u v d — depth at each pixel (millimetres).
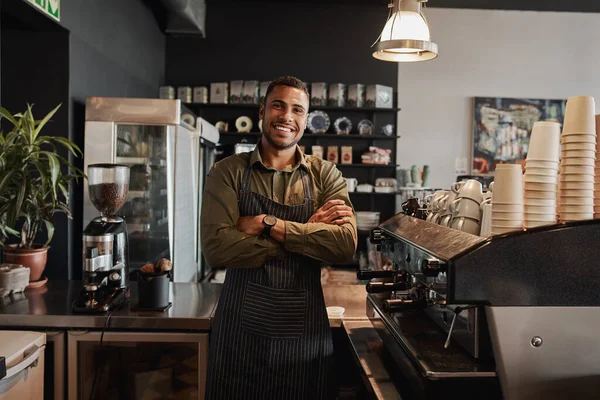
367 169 5562
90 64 3412
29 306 2090
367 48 5602
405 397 1294
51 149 3051
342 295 2477
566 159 1161
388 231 1696
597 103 5746
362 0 5430
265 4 5547
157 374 2104
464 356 1165
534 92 5711
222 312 1722
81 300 2023
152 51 5031
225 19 5539
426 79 5648
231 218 1734
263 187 1802
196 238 3803
